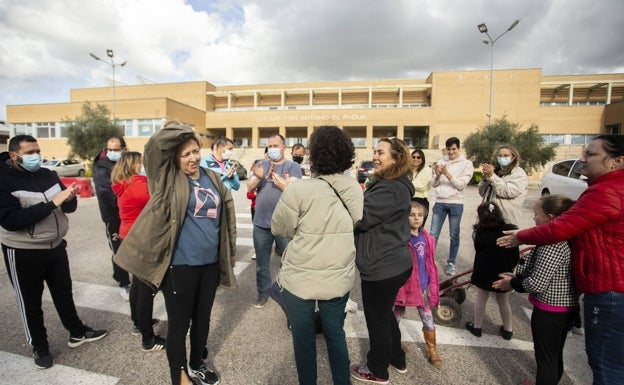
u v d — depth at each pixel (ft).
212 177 7.43
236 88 132.67
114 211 11.66
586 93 111.75
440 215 15.21
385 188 6.64
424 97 121.08
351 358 8.60
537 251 6.59
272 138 11.47
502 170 12.52
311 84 127.13
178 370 6.73
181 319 6.79
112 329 9.87
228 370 8.04
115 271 11.84
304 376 6.45
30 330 7.88
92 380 7.59
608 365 5.49
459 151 15.17
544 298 6.44
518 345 9.16
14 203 7.47
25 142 7.69
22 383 7.45
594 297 5.62
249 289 13.17
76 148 82.28
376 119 111.24
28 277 7.85
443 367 8.18
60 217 8.45
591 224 5.46
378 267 6.63
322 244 5.88
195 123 118.32
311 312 6.15
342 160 6.11
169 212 6.46
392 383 7.59
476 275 9.25
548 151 66.74
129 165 8.97
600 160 5.59
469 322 10.01
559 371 6.74
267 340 9.37
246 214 30.07
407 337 9.59
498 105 103.35
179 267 6.68
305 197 5.89
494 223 8.81
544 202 6.97
